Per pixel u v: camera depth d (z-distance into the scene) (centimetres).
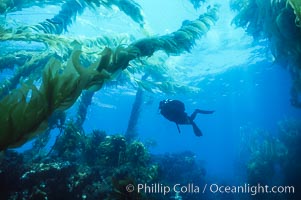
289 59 934
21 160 891
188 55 2489
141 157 1134
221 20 1811
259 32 1120
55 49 703
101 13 847
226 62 2725
